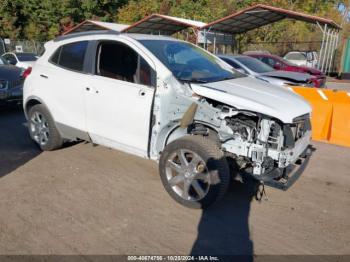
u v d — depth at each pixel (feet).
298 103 12.77
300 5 121.29
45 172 15.64
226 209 12.89
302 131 13.09
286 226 11.87
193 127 13.00
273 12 62.39
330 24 64.23
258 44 96.94
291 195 14.21
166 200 13.34
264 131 11.60
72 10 112.57
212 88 12.42
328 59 73.00
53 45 17.04
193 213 12.48
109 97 14.12
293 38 97.66
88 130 15.34
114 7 121.49
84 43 15.53
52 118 16.85
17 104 26.86
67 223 11.58
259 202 13.50
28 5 108.27
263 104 11.65
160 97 12.79
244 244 10.78
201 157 11.95
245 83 14.03
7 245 10.32
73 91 15.44
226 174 11.84
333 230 11.71
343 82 64.03
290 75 31.94
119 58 14.30
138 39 14.39
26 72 26.50
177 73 13.28
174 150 12.54
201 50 16.85
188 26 74.02
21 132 21.99
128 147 14.23
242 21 68.80
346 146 21.43
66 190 13.96
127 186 14.46
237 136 12.04
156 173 15.88
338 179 16.08
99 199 13.29
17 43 99.86
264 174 11.81
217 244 10.74
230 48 92.32
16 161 16.87
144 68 13.43
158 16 65.62
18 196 13.34
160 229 11.42
